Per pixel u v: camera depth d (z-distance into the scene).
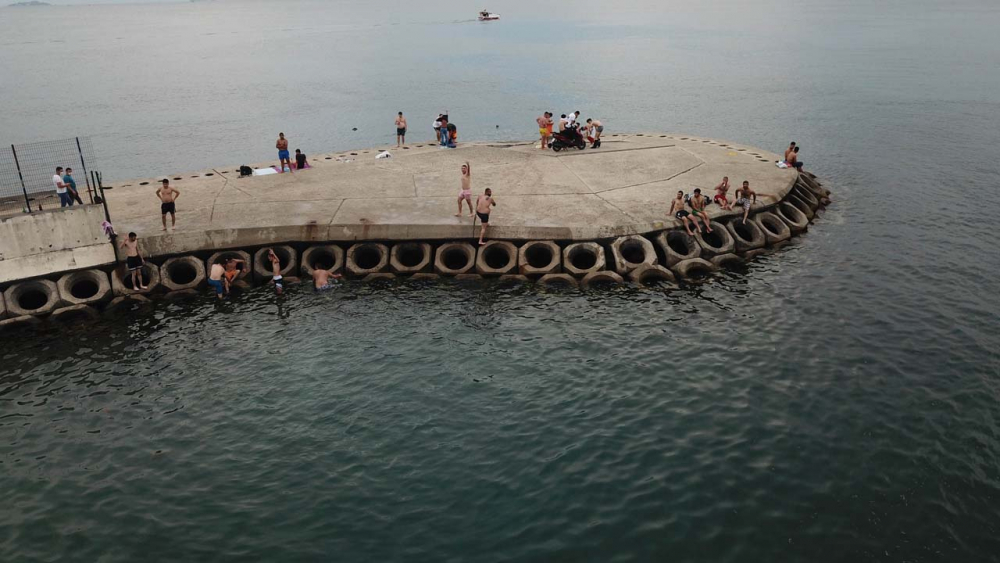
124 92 90.44
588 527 14.80
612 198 31.50
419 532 14.73
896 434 17.66
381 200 31.20
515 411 18.89
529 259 27.83
